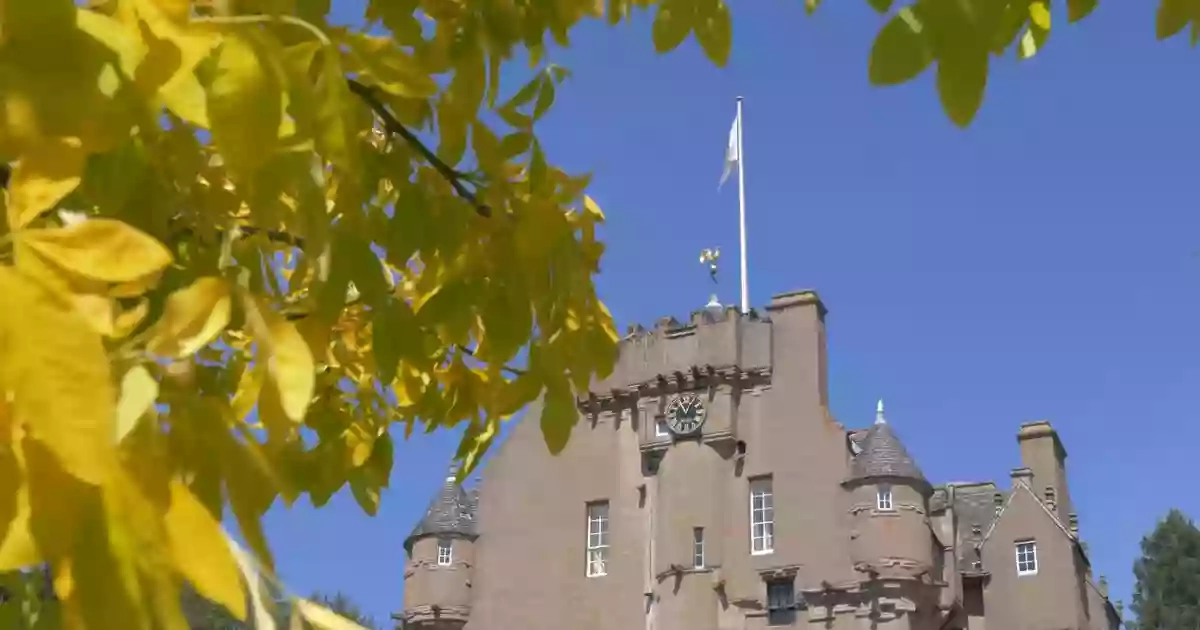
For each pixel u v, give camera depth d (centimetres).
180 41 162
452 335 342
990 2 217
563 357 374
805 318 3262
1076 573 3133
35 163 144
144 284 148
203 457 160
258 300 175
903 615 2911
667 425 3250
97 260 134
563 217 338
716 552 3086
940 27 218
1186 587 7044
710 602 3041
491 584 3334
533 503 3388
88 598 122
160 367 158
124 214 236
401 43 313
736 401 3241
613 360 385
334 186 366
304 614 175
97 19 153
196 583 127
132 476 129
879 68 223
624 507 3269
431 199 332
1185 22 253
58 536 121
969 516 3406
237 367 336
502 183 342
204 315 163
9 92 144
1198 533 7219
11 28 146
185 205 272
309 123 199
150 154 226
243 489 162
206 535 129
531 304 373
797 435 3147
